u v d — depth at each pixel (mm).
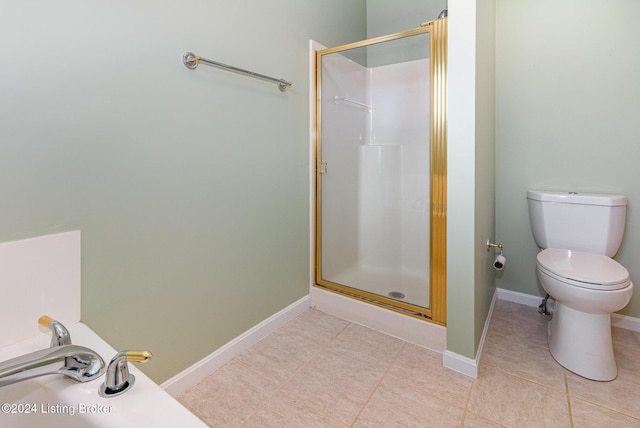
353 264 2406
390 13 2652
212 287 1543
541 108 2059
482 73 1570
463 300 1522
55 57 986
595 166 1926
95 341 926
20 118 926
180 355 1419
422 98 2055
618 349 1712
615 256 1902
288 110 1910
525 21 2055
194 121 1403
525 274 2248
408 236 2107
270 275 1879
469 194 1461
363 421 1271
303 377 1524
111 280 1162
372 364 1619
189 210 1413
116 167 1154
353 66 2289
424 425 1249
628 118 1815
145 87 1222
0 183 898
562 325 1614
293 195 2000
